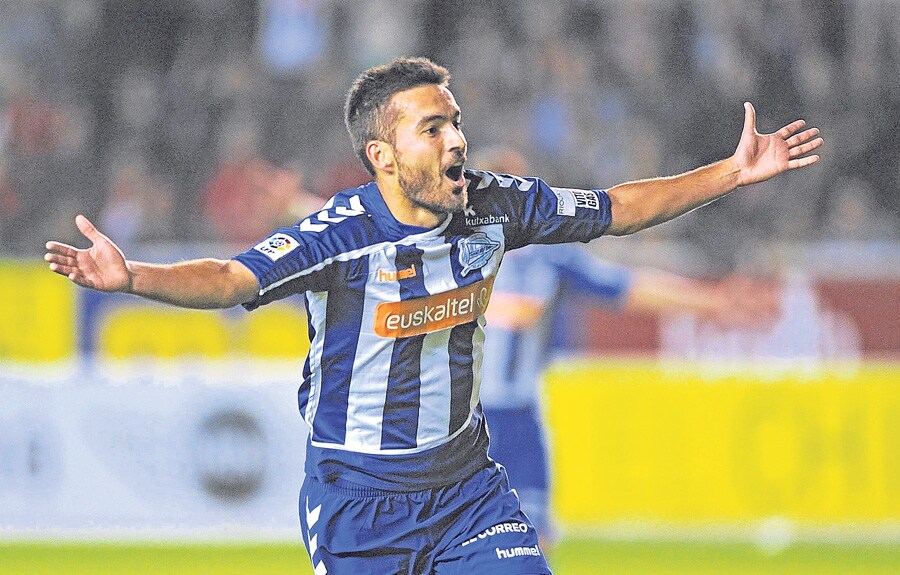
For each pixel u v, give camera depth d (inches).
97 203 1806.1
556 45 1985.7
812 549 1250.0
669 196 567.5
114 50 1959.9
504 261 893.2
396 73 519.2
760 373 1336.1
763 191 1771.7
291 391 1310.3
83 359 1384.1
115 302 1386.6
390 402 536.7
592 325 1375.5
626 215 561.3
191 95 1921.8
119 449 1304.1
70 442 1305.4
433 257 523.8
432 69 522.9
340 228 511.8
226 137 1866.4
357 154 534.0
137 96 1925.4
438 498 555.8
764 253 1533.0
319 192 1811.0
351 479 545.0
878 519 1322.6
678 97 1937.7
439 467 552.1
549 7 2014.0
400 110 512.7
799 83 1947.6
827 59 1985.7
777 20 1995.6
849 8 1989.4
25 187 1827.0
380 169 521.0
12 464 1302.9
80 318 1387.8
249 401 1306.6
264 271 488.7
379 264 516.1
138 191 1796.3
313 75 1961.1
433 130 512.4
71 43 1961.1
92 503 1300.4
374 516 547.8
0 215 1795.0
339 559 551.2
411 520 550.6
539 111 1921.8
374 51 2003.0
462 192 518.0
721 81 1945.1
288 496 1300.4
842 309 1381.6
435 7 2020.2
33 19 1980.8
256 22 1996.8
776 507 1327.5
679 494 1328.7
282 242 500.4
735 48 1982.0
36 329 1389.0
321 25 2003.0
